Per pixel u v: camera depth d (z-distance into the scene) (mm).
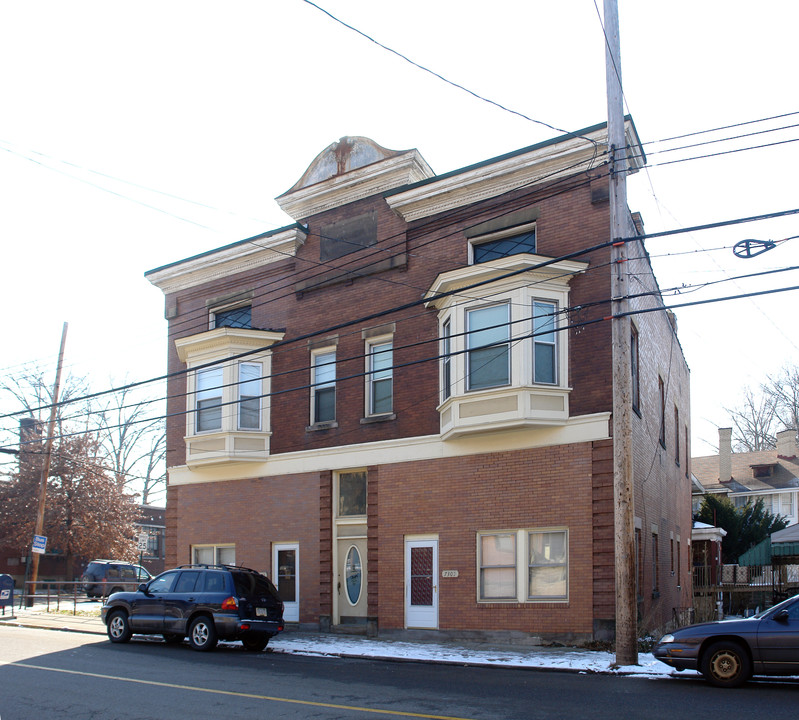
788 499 47031
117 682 12055
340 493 21109
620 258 14461
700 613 25422
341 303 21672
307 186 22422
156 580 17672
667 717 9312
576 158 18031
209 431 22688
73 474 43625
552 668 13844
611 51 14773
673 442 25375
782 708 9898
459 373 18078
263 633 17078
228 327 22281
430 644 17547
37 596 32469
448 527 18578
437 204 20078
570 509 16969
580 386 17344
